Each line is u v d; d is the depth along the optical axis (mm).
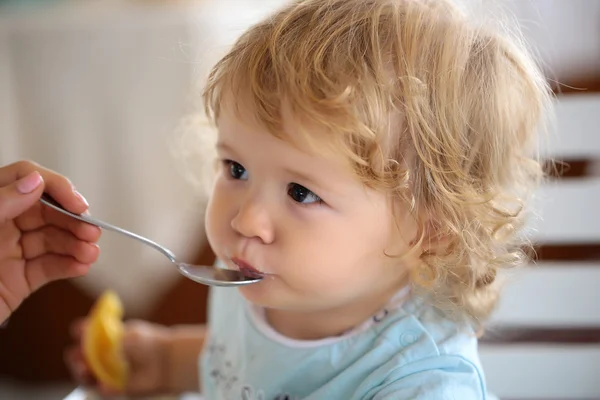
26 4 1525
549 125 861
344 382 664
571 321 919
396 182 607
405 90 610
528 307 924
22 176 669
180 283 1482
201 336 935
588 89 871
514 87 714
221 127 629
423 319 692
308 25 626
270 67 602
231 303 822
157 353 929
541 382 935
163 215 1421
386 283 671
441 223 664
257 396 726
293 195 605
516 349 935
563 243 899
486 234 693
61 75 1409
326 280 613
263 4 1215
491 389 944
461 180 662
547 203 894
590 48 988
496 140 697
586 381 924
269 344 737
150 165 1405
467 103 660
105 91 1399
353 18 629
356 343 684
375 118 592
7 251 719
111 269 1461
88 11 1456
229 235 624
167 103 1380
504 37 724
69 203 666
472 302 720
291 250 603
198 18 1354
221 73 634
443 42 650
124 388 927
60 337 1627
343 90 578
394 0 660
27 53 1412
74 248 725
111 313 945
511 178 746
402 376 633
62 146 1427
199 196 1398
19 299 740
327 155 579
